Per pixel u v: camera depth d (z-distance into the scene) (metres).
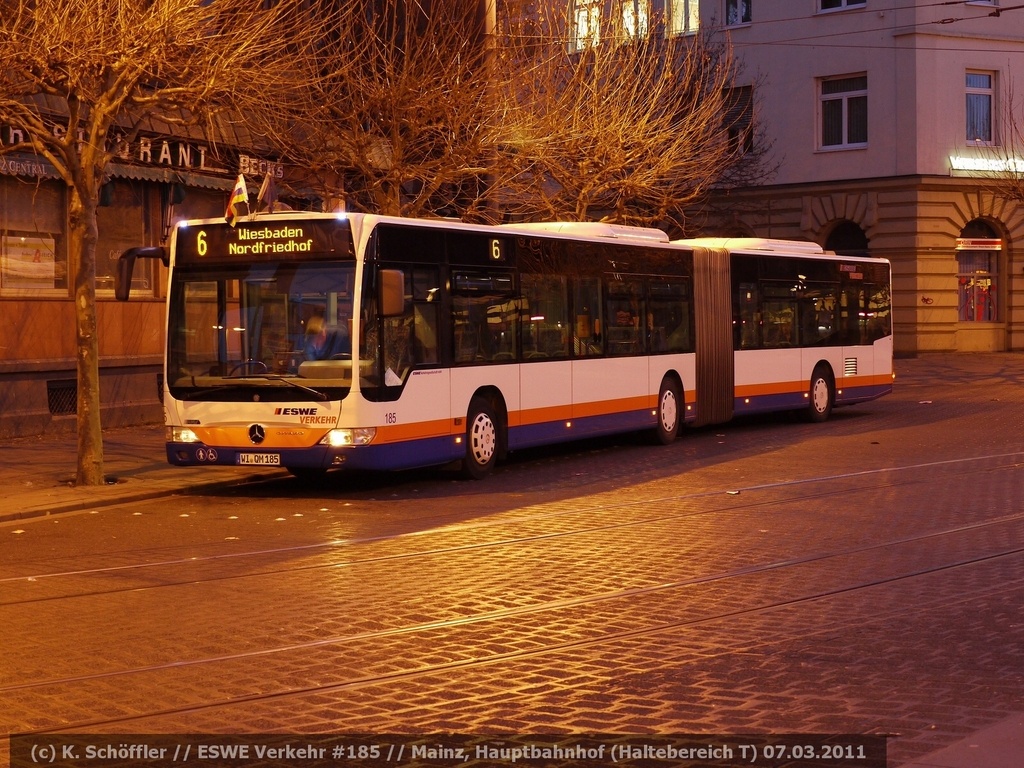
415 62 22.62
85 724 6.43
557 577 10.12
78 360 16.06
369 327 14.84
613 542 11.71
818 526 12.48
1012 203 43.00
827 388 25.47
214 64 17.17
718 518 13.05
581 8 26.20
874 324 27.00
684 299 21.64
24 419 21.19
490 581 9.98
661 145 27.08
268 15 18.50
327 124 22.94
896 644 7.89
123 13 15.65
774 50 43.88
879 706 6.57
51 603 9.40
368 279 14.84
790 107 43.72
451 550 11.39
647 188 27.08
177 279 15.48
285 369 14.98
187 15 16.30
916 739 6.01
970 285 43.62
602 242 19.53
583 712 6.54
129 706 6.75
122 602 9.40
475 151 22.98
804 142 43.53
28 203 21.44
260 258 15.15
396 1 23.66
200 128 23.73
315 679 7.23
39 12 15.19
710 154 29.27
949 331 42.62
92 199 16.02
